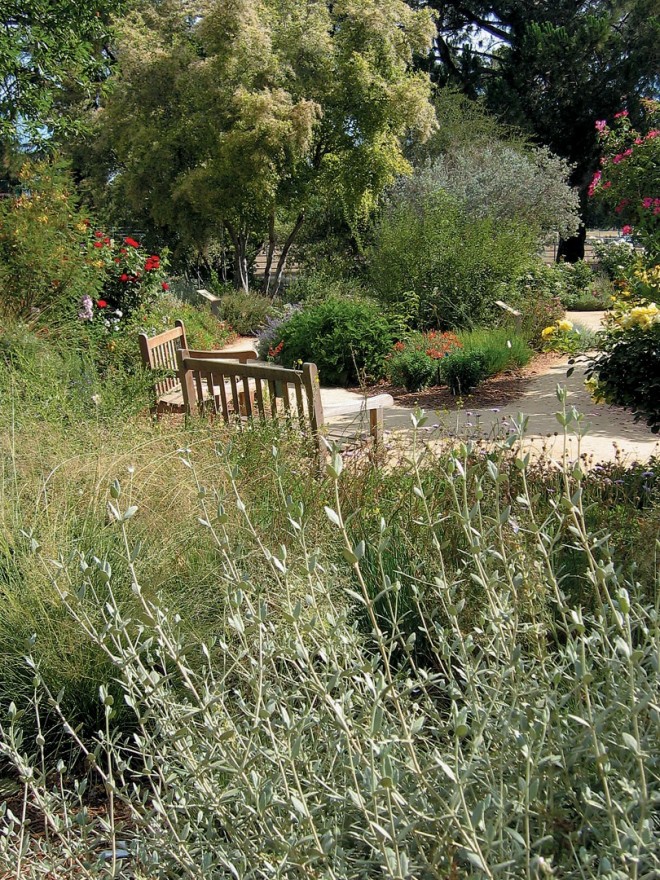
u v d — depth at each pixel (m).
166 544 3.35
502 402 10.21
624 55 27.22
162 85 22.62
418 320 15.02
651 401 5.85
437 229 16.00
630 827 1.24
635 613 1.99
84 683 2.78
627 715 1.54
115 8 11.20
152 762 1.79
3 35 9.84
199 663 2.75
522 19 29.34
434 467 4.17
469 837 1.30
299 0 23.50
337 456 1.45
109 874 1.62
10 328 7.49
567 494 1.80
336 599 2.96
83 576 2.96
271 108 21.17
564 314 15.38
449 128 25.73
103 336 9.76
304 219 25.22
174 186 22.58
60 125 11.21
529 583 2.11
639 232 9.34
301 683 1.99
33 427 4.89
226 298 19.17
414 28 23.88
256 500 4.11
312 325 12.96
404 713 1.81
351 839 1.68
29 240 9.16
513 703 1.61
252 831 1.58
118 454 4.39
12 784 2.55
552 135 28.14
